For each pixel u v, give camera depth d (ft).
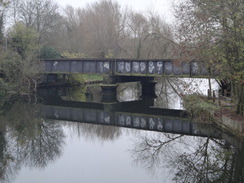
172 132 81.15
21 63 141.28
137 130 85.30
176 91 152.46
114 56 215.92
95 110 117.60
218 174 51.42
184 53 80.84
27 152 65.67
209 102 89.66
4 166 57.00
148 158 59.67
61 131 85.35
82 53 213.66
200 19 67.62
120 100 143.54
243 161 56.13
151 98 149.28
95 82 213.66
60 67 154.51
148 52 167.73
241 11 60.18
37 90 167.43
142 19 198.59
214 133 76.89
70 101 138.10
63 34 236.43
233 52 64.13
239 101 71.72
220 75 80.07
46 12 207.72
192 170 53.31
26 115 106.52
